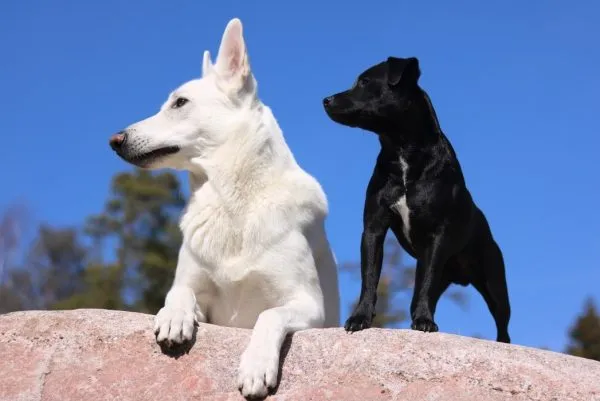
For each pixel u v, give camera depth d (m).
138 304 25.95
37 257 34.75
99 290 26.16
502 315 6.76
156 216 28.28
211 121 6.06
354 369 4.66
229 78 6.21
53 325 5.22
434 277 5.76
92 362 4.98
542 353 4.69
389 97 5.96
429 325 5.22
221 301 5.89
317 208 6.11
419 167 5.85
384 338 4.80
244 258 5.71
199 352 4.91
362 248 5.87
